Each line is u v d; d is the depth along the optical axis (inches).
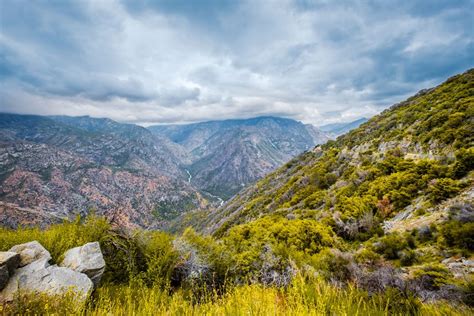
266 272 232.5
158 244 221.5
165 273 201.3
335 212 807.7
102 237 217.5
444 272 326.3
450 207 529.3
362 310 149.8
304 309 140.4
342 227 716.0
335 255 273.6
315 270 238.1
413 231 537.0
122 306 147.7
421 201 683.4
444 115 1135.6
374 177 1039.6
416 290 203.5
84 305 127.2
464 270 328.5
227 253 256.4
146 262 205.6
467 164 685.3
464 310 177.2
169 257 212.2
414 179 799.7
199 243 249.0
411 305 167.6
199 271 210.7
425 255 435.2
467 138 861.2
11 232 217.0
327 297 157.9
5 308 116.7
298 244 528.7
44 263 159.3
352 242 658.2
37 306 118.9
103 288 169.6
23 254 160.7
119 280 199.9
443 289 234.4
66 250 192.7
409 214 666.8
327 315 143.6
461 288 226.2
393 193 788.6
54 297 126.1
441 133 1009.5
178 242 237.3
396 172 973.2
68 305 120.0
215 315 137.6
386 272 224.1
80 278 155.1
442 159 836.0
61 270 156.7
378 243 530.6
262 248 279.6
